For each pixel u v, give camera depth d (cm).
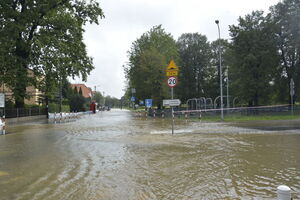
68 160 745
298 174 582
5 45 2434
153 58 3916
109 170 631
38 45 2555
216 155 797
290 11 3544
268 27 3544
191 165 674
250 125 1853
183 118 2933
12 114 2766
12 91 2728
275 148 910
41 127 1945
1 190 491
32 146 1006
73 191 482
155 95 3862
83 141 1124
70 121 2688
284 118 2514
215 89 5600
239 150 878
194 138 1180
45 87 2922
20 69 2620
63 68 2777
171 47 4834
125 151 876
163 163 698
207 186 504
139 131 1519
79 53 2964
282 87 3875
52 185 519
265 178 554
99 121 2603
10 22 2464
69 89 6431
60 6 2861
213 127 1730
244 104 4509
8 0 2573
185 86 5500
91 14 3067
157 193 468
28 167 667
